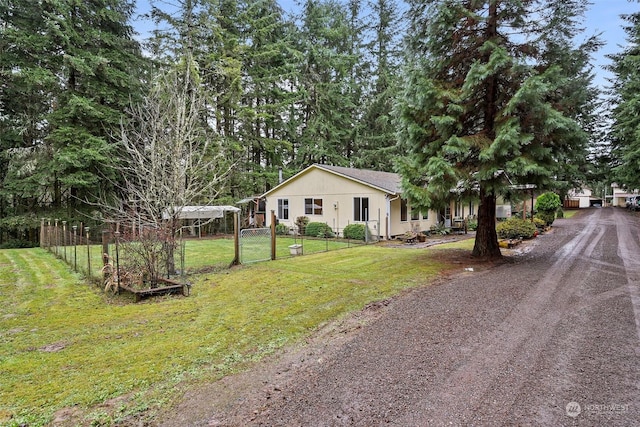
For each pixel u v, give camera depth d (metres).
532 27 8.91
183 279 7.57
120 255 7.78
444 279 7.40
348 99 26.12
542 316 4.97
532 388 3.12
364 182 16.56
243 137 22.47
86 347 4.23
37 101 17.55
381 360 3.72
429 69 9.29
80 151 16.30
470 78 8.16
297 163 26.20
